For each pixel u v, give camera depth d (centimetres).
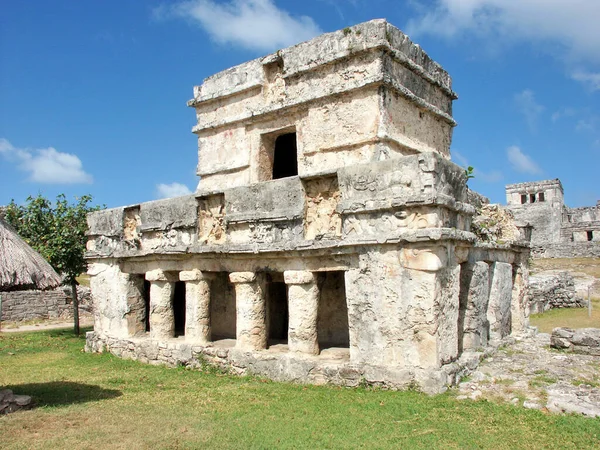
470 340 1062
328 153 1167
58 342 1736
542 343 1242
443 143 1338
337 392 880
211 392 934
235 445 649
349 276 938
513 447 620
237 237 1119
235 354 1081
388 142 1105
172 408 832
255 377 1034
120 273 1399
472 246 1003
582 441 631
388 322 885
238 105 1359
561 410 737
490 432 665
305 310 1009
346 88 1132
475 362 977
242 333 1092
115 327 1409
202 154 1430
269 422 738
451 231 869
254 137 1320
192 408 831
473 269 1068
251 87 1317
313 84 1205
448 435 658
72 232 1945
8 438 684
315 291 1011
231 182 1355
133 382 1045
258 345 1083
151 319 1297
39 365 1285
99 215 1487
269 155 1340
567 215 5625
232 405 840
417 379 845
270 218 1059
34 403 864
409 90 1184
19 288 790
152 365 1227
